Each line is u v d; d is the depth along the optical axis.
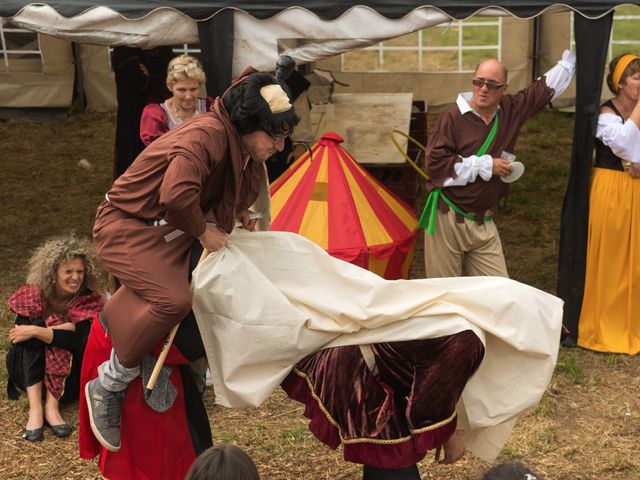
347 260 5.23
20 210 8.54
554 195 8.87
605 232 5.51
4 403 4.99
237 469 2.50
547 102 5.38
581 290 5.64
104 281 5.23
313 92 8.47
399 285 3.32
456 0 5.18
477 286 3.36
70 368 4.77
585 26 5.21
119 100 6.56
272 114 3.18
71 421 4.79
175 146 3.11
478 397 3.42
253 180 3.49
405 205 5.89
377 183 5.76
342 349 3.26
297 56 5.29
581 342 5.70
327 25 5.21
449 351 3.22
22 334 4.68
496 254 5.44
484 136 5.24
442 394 3.21
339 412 3.25
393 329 3.27
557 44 10.75
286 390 3.43
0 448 4.54
